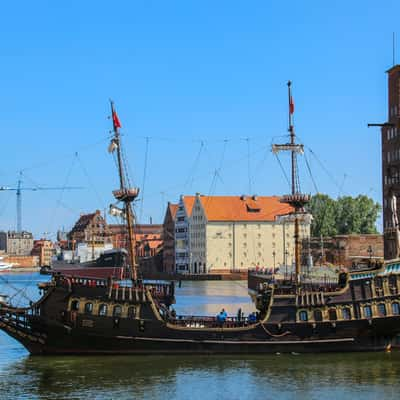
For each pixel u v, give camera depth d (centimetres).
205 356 6838
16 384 5700
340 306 6962
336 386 5616
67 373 6091
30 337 6919
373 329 6975
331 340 6962
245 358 6750
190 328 6869
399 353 6988
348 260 18675
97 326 6819
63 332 6844
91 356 6875
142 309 6869
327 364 6456
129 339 6844
